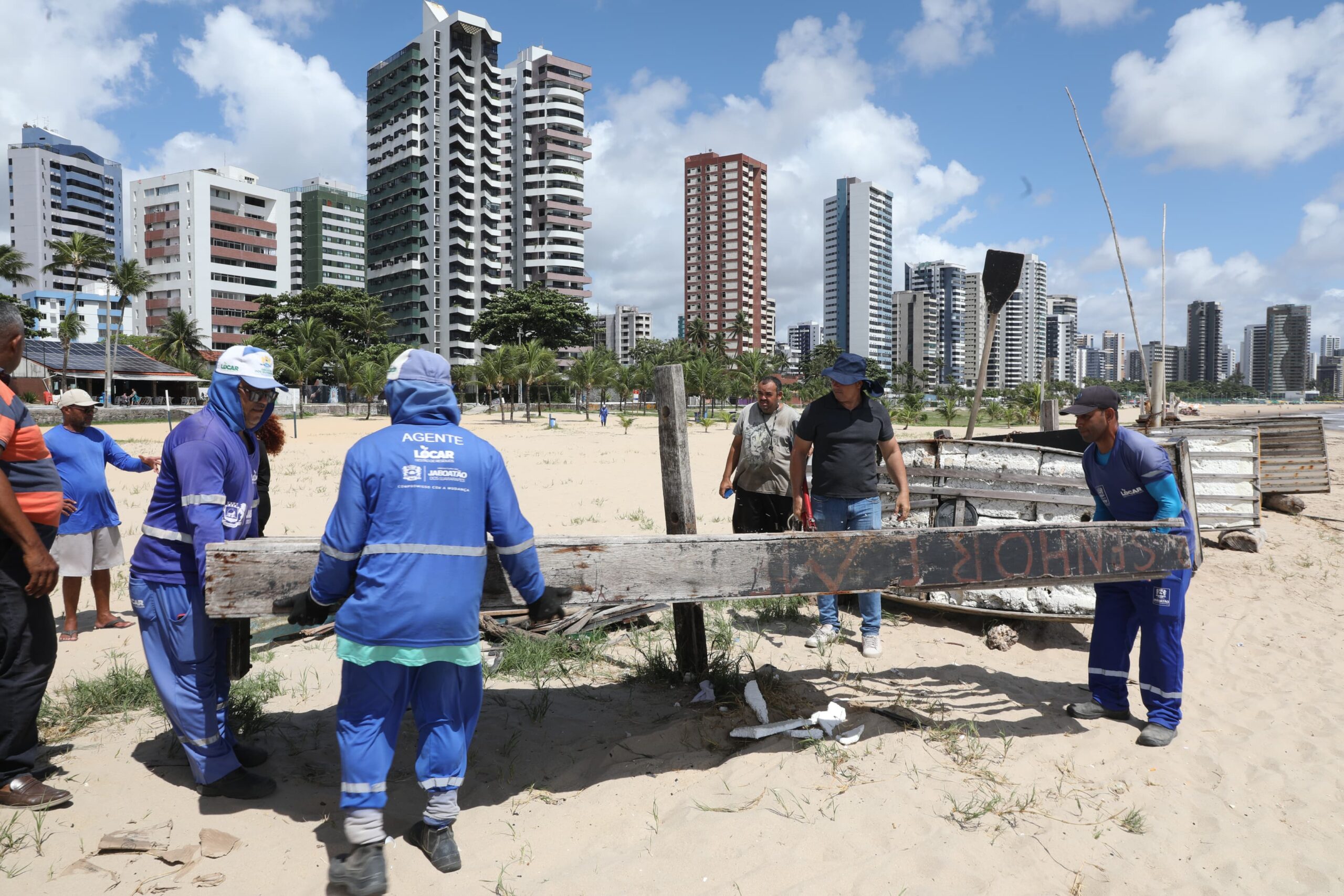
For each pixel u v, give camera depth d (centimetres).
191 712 302
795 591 329
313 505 1223
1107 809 320
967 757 359
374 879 253
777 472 559
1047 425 860
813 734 370
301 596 278
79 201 17088
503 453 2495
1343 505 1191
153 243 13100
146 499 1354
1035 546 352
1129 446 387
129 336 10256
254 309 13388
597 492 1434
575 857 278
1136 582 393
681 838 284
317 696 430
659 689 445
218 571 277
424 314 11950
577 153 12638
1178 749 379
